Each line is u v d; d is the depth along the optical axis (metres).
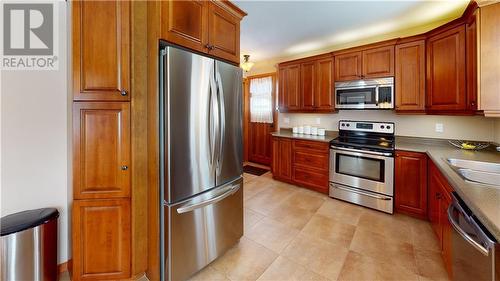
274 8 2.49
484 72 1.78
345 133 3.59
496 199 1.09
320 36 3.37
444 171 1.63
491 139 2.52
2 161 1.50
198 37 1.70
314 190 3.60
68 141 1.75
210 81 1.71
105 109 1.51
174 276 1.57
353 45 3.62
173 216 1.54
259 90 5.25
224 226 1.94
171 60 1.46
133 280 1.65
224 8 1.93
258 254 1.99
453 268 1.38
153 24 1.51
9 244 1.36
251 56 4.56
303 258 1.93
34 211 1.57
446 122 2.79
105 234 1.56
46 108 1.65
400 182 2.70
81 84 1.46
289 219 2.65
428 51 2.57
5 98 1.49
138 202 1.63
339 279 1.68
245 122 5.64
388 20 2.78
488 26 1.76
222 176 1.88
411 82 2.73
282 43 3.70
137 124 1.59
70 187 1.76
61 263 1.75
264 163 5.33
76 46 1.43
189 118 1.59
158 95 1.52
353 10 2.54
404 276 1.70
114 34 1.50
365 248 2.07
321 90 3.58
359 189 3.01
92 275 1.56
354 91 3.21
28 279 1.44
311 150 3.56
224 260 1.91
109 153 1.54
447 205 1.66
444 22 2.80
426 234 2.29
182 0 1.58
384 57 2.94
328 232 2.35
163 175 1.55
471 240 1.06
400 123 3.14
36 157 1.62
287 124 4.65
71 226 1.66
